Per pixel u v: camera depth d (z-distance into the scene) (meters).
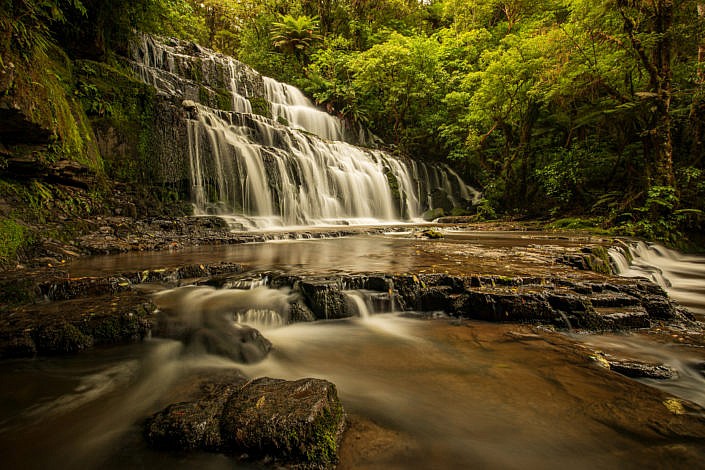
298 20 26.94
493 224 15.47
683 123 13.51
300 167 15.06
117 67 12.59
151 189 10.70
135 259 5.80
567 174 15.54
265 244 8.37
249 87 20.95
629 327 3.54
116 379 2.63
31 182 6.77
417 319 3.90
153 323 3.30
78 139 8.16
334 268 4.93
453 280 4.26
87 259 5.81
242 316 3.60
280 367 2.85
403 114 24.56
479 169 23.12
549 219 15.91
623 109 12.60
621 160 15.50
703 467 1.72
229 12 31.77
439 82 22.84
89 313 3.21
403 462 1.76
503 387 2.47
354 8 29.80
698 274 7.97
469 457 1.80
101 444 1.91
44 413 2.20
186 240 8.06
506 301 3.71
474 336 3.38
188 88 16.36
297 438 1.74
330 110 24.84
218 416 1.95
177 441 1.84
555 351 3.04
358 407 2.26
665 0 10.97
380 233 11.80
